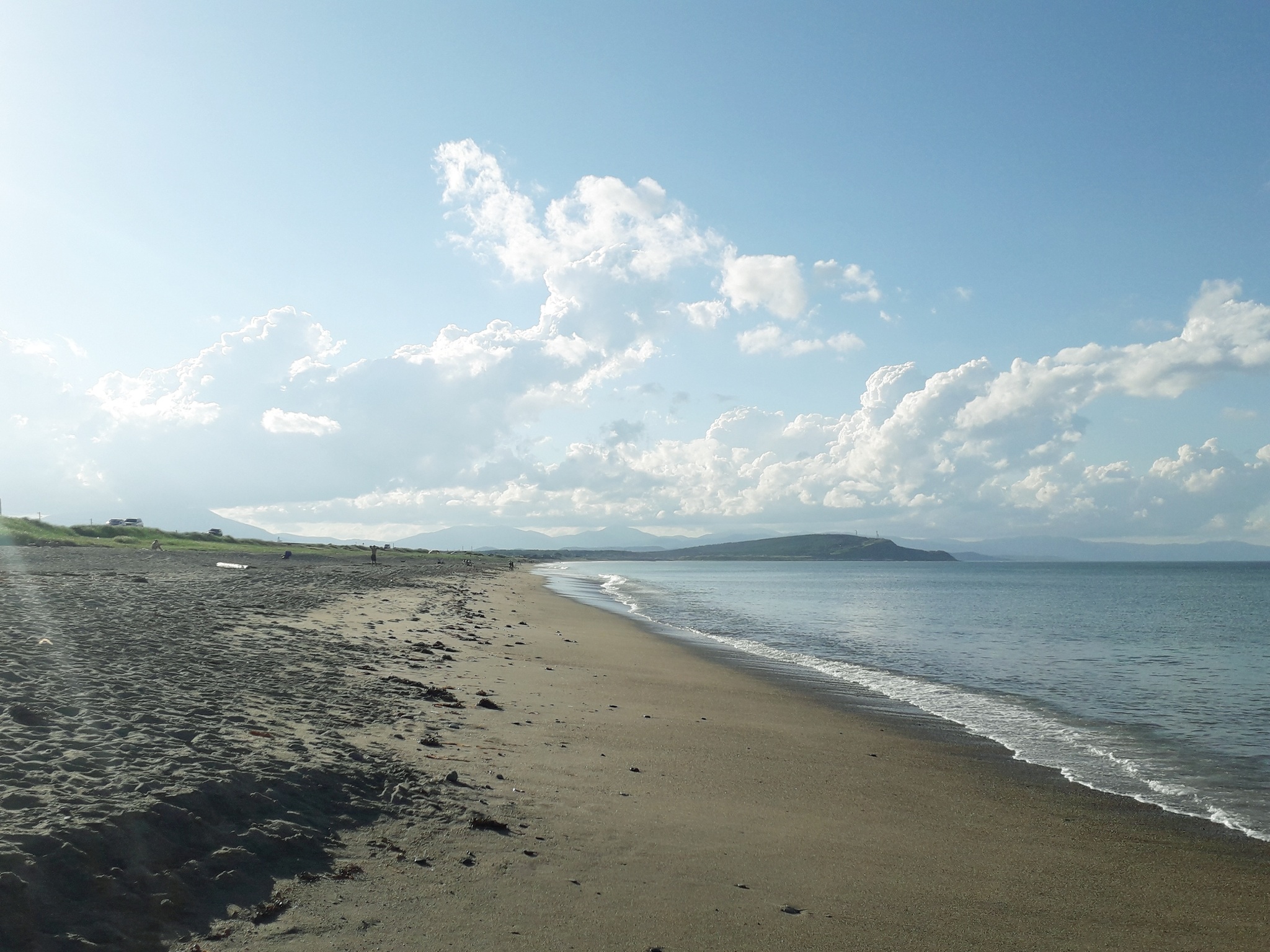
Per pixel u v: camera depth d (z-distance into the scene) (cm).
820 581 13600
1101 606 7106
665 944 614
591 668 2225
